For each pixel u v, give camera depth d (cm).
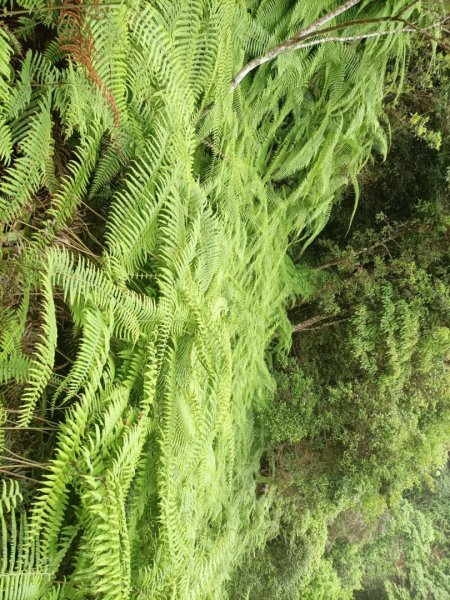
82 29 121
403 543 845
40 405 153
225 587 462
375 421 439
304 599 569
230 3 178
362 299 435
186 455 208
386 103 354
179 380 201
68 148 159
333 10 234
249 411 441
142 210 161
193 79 178
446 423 468
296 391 454
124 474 158
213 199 243
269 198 300
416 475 468
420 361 429
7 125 121
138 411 173
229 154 234
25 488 145
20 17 124
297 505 512
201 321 199
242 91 240
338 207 446
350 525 656
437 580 887
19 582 122
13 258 133
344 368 470
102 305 149
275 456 497
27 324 149
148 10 136
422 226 412
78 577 140
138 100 161
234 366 317
